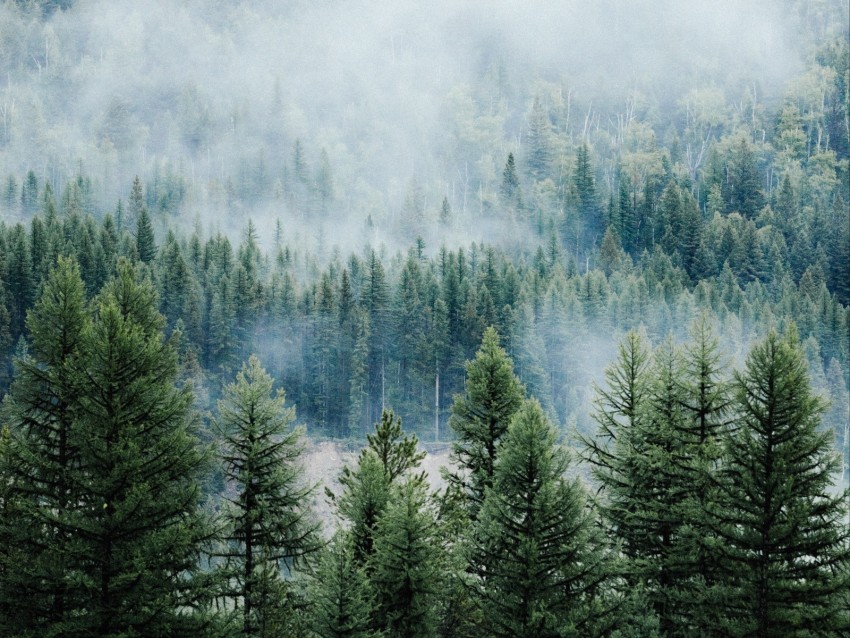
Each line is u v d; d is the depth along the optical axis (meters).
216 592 17.53
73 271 18.05
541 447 17.62
